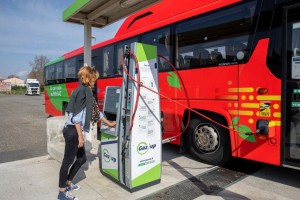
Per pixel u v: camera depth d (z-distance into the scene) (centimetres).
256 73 445
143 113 404
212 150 536
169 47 616
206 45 532
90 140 619
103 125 456
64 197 384
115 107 437
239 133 470
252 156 452
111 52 844
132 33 745
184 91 574
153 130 419
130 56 400
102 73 895
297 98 402
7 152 683
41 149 709
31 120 1315
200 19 546
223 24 502
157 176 433
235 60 477
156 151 427
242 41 469
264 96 434
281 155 414
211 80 517
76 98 376
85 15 739
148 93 407
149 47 407
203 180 456
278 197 391
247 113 457
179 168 521
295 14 405
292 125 408
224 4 501
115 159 432
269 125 427
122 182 421
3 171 511
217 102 506
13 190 426
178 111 590
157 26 654
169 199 387
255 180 455
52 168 525
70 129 380
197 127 559
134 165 402
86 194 405
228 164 542
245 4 468
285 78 411
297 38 403
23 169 521
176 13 619
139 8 666
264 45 437
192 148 573
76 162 406
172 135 609
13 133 955
